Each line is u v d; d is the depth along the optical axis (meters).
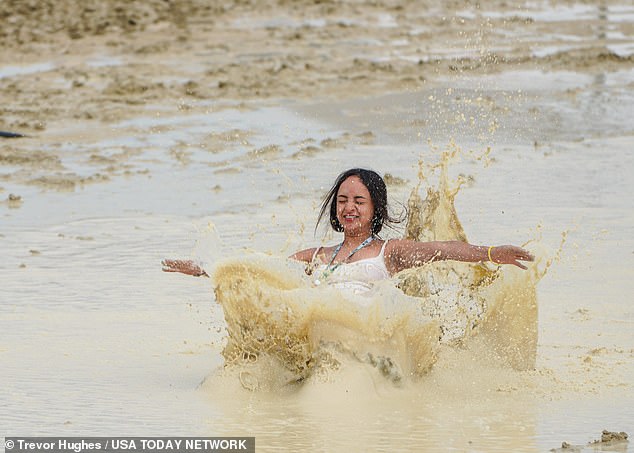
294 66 43.81
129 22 54.03
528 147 30.39
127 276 19.50
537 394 13.46
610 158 29.08
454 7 59.53
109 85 39.91
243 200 25.23
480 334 14.88
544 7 60.00
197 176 27.73
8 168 28.86
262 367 13.91
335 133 32.41
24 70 43.66
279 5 59.66
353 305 13.61
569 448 11.32
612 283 18.44
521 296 14.67
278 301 13.77
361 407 12.97
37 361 14.91
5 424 12.29
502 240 21.14
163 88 39.41
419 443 11.52
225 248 20.84
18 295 18.30
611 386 13.75
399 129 32.66
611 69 42.75
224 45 48.78
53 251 21.30
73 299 18.08
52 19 54.75
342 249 14.68
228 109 36.00
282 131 32.78
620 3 61.69
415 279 14.70
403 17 56.34
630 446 11.38
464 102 36.34
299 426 12.17
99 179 27.59
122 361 14.95
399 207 20.50
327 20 55.56
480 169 27.72
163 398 13.32
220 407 12.96
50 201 25.53
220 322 16.88
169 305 17.75
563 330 16.08
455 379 14.05
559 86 39.19
